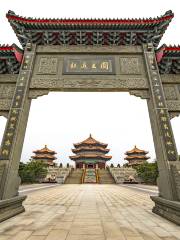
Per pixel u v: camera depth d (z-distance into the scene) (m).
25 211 9.02
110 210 9.36
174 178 7.93
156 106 9.98
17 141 9.30
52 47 12.18
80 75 11.12
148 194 18.14
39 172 42.38
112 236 5.30
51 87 10.73
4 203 7.00
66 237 5.20
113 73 11.19
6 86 10.99
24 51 11.79
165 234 5.50
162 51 10.95
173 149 8.87
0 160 8.63
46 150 68.81
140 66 11.57
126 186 32.06
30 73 11.02
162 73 11.57
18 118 9.66
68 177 47.47
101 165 64.50
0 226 6.29
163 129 9.36
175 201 7.25
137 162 67.31
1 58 11.28
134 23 11.62
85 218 7.53
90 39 12.43
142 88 10.78
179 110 10.22
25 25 11.87
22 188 24.83
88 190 23.05
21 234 5.45
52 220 7.16
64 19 11.71
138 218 7.57
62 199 13.95
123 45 12.37
